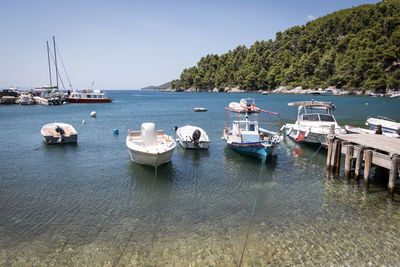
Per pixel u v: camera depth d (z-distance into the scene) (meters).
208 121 43.84
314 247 9.57
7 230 10.75
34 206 12.84
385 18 138.00
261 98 116.00
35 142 26.41
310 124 25.38
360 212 12.09
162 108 71.50
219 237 10.25
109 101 83.75
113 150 23.47
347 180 15.88
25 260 9.01
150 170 18.14
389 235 10.27
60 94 80.69
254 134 22.34
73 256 9.21
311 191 14.57
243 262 8.79
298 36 191.50
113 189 14.96
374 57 121.25
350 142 16.14
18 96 80.19
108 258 9.11
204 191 14.73
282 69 172.00
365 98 103.25
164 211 12.38
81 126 37.50
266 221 11.40
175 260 8.96
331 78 139.12
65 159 20.66
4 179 16.38
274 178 16.70
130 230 10.79
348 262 8.80
